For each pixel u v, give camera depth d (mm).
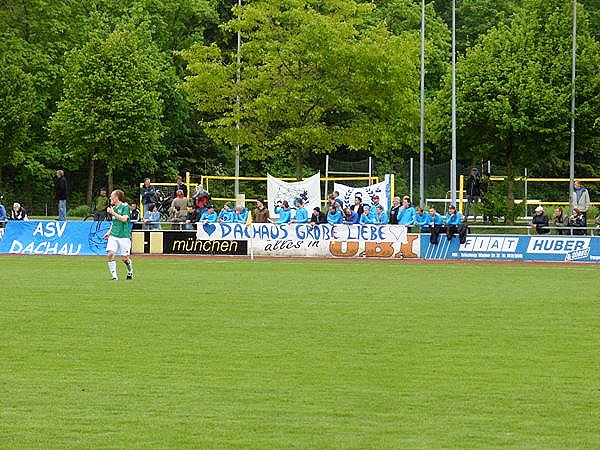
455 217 62312
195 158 128125
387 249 62875
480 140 86812
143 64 101500
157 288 40281
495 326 30156
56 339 27062
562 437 17422
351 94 84438
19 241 63938
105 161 111750
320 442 17000
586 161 122188
